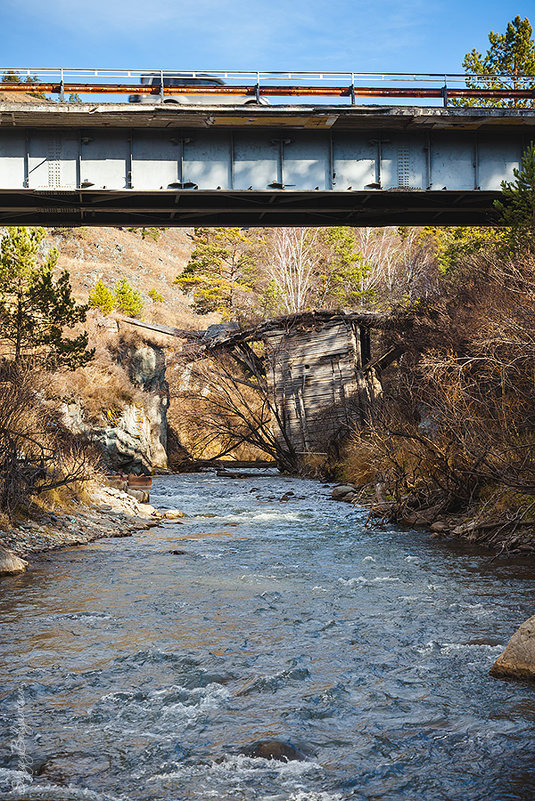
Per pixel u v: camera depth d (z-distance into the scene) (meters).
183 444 45.59
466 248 35.84
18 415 15.64
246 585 10.80
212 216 32.91
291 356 36.22
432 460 16.98
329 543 14.80
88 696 6.41
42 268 28.52
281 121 27.16
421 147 28.98
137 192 27.94
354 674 6.97
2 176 27.28
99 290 60.44
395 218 33.75
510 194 25.70
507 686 6.62
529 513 14.18
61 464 17.03
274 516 19.64
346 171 28.61
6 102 25.58
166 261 111.44
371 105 26.88
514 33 39.69
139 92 27.16
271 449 38.25
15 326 27.64
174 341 43.88
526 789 4.80
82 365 29.31
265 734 5.66
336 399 34.22
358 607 9.48
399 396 22.69
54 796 4.75
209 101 27.45
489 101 35.22
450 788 4.84
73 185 27.47
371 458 21.91
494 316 16.47
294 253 77.06
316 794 4.78
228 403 41.78
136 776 5.02
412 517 17.25
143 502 21.88
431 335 22.91
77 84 26.98
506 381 14.66
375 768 5.13
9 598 9.85
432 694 6.46
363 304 67.56
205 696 6.42
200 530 16.81
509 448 14.33
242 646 7.82
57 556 12.88
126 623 8.67
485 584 10.80
